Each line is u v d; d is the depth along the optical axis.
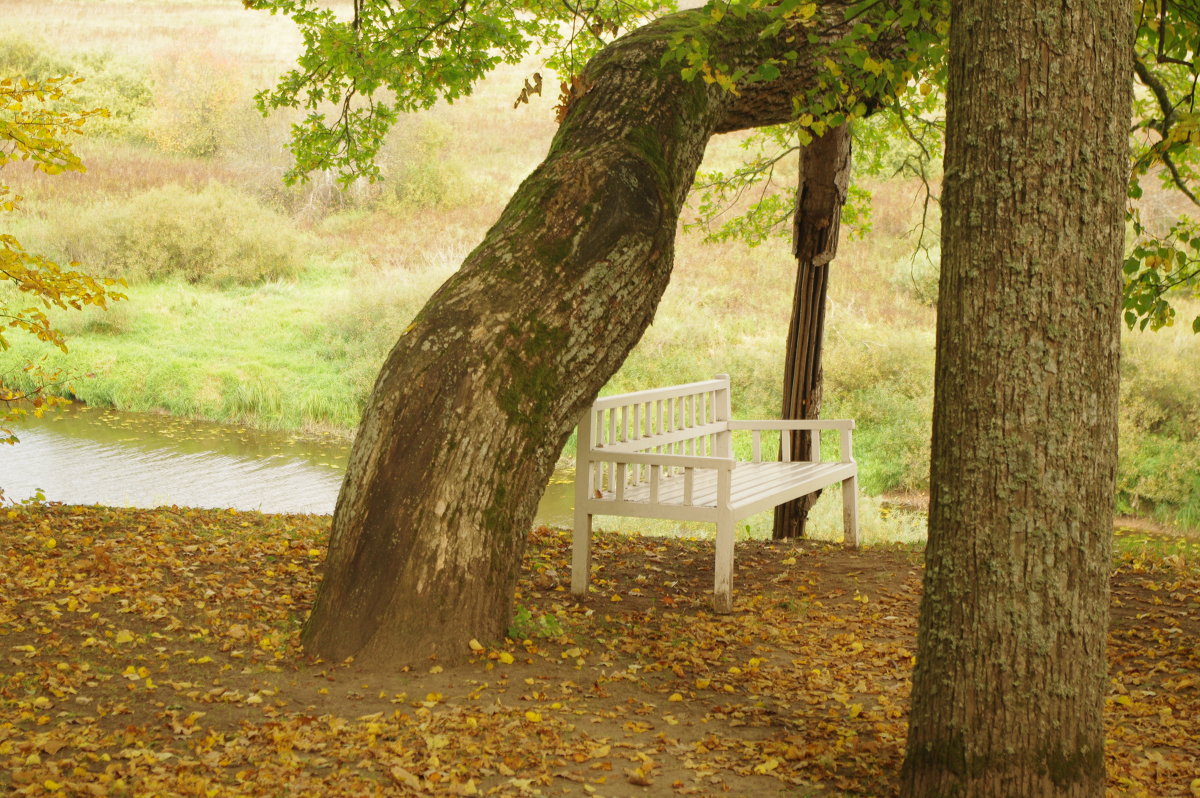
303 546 6.46
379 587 4.51
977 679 2.91
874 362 17.56
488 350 4.77
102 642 4.38
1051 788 2.85
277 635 4.70
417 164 28.23
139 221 23.70
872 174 11.54
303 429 17.53
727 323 19.83
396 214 27.12
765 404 17.42
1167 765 3.63
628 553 7.42
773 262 22.77
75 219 23.95
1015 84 2.86
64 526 6.47
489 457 4.70
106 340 19.97
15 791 2.94
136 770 3.17
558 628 5.08
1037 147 2.84
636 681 4.51
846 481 8.11
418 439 4.63
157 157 30.22
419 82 9.03
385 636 4.46
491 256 5.10
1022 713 2.86
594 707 4.11
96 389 18.33
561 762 3.48
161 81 33.72
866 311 20.03
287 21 41.56
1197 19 5.74
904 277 21.16
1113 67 2.88
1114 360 2.92
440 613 4.53
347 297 21.47
